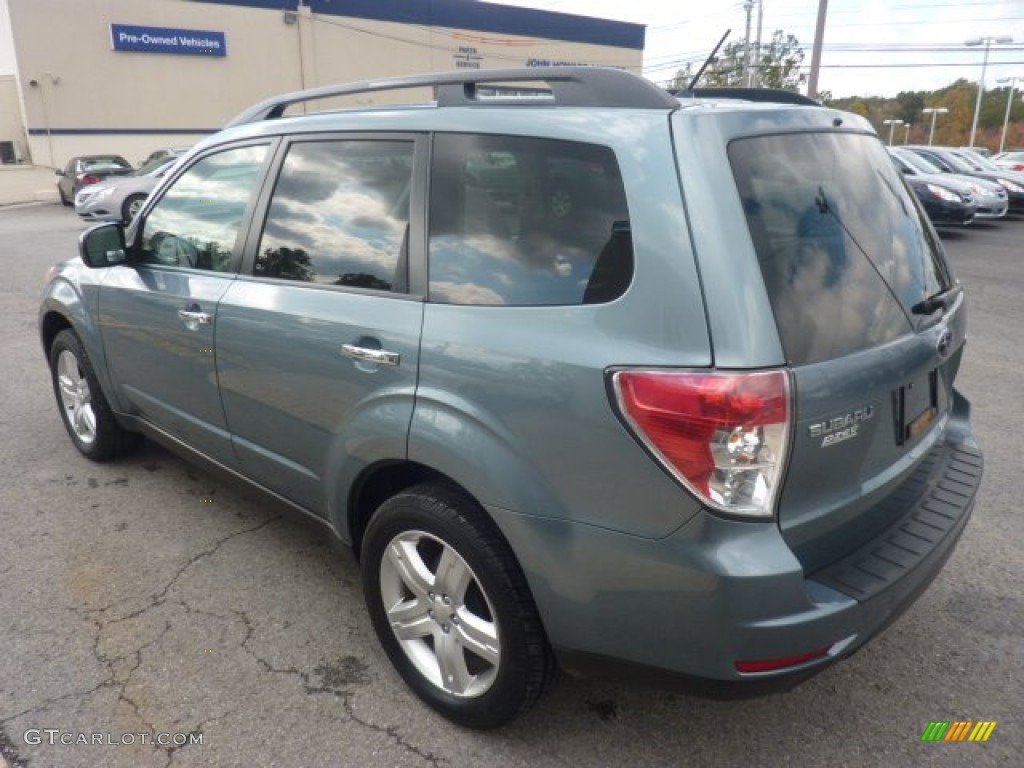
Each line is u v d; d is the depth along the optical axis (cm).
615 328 193
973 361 645
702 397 177
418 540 243
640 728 247
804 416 184
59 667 270
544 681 225
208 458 342
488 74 236
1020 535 361
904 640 289
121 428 423
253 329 286
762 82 3769
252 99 3012
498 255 222
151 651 279
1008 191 1722
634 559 192
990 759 235
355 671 271
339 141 274
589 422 193
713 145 193
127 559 339
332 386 256
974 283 990
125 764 230
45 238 1431
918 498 241
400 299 241
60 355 436
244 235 303
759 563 181
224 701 256
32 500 392
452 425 220
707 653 190
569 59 3916
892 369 211
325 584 323
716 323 180
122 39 2683
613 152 201
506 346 209
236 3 2900
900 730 246
